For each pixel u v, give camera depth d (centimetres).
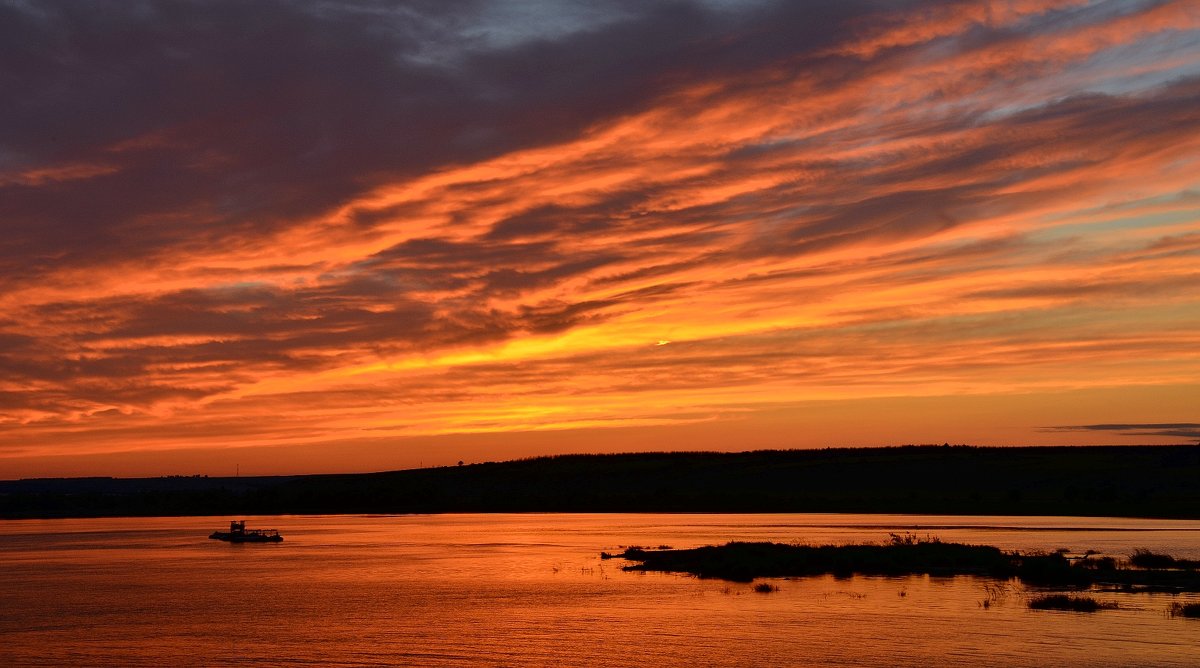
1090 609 5412
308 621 5597
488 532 14375
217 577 8281
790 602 5912
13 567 9488
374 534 14550
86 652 4712
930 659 4244
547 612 5762
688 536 12450
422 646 4756
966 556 7750
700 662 4297
